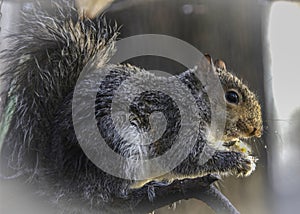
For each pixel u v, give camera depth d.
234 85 2.64
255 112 2.64
